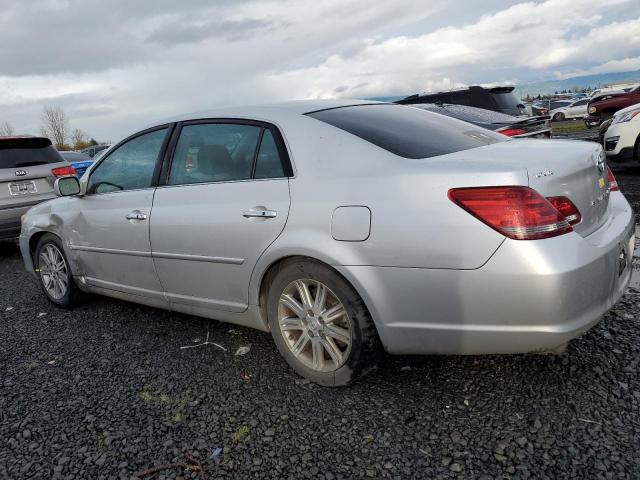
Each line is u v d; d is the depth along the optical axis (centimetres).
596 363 267
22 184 684
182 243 313
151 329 376
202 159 317
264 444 228
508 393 249
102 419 260
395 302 233
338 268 243
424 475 201
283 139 279
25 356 348
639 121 841
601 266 219
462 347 227
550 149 251
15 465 228
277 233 265
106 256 375
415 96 1038
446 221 218
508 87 995
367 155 252
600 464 196
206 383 287
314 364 270
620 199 293
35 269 461
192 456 224
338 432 232
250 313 294
